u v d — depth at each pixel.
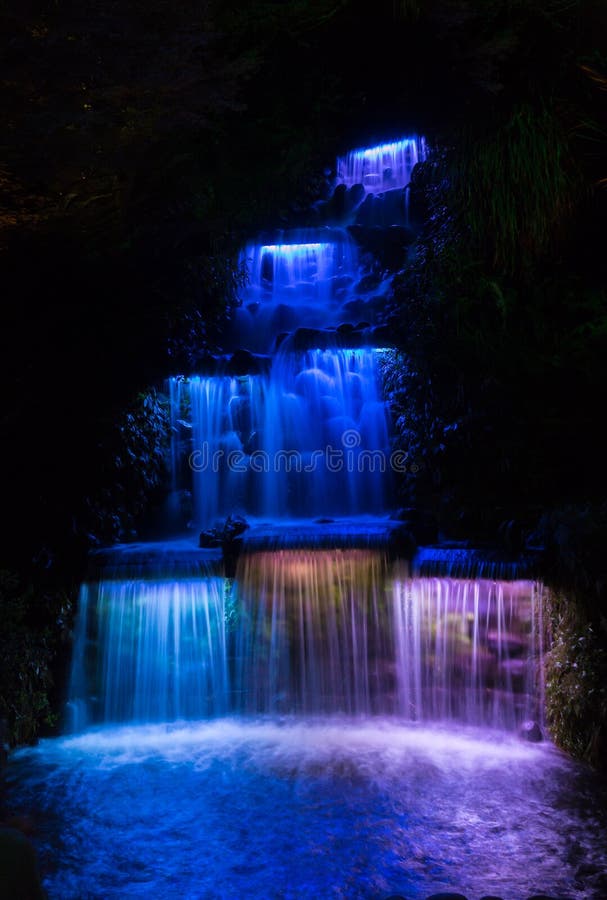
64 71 7.10
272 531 8.94
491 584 8.11
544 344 10.07
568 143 10.55
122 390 10.20
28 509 8.86
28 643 8.05
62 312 10.04
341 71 10.33
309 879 5.30
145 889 5.22
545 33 10.38
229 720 8.40
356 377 11.01
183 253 11.27
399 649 8.31
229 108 8.63
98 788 6.81
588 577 7.58
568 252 10.62
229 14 9.96
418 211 13.06
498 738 7.85
